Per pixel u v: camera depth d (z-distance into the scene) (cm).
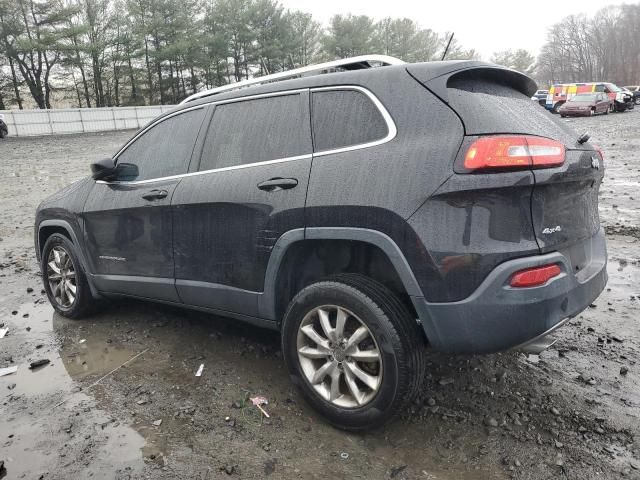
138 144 386
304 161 281
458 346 237
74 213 412
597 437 262
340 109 277
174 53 5088
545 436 263
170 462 250
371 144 259
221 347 373
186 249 337
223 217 311
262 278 297
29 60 4959
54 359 363
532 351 257
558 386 309
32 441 269
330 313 277
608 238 627
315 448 259
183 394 311
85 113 3947
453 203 228
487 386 311
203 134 342
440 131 239
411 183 238
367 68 278
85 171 1559
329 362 270
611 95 3331
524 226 229
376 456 252
